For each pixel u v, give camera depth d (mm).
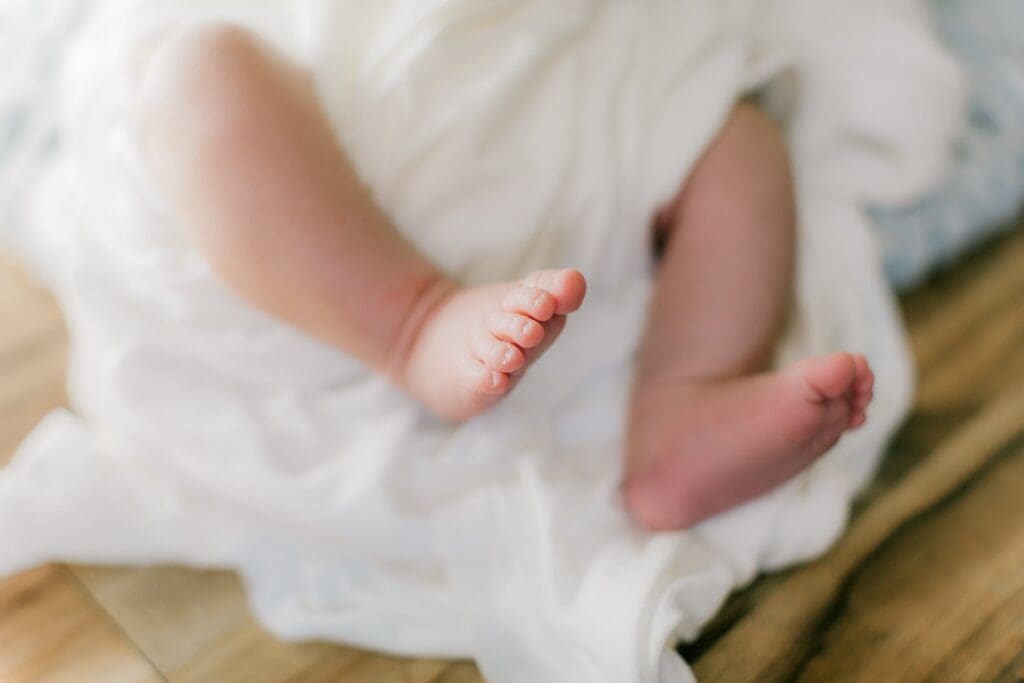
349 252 416
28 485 459
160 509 456
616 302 469
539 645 415
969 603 434
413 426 443
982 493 470
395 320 421
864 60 522
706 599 422
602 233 453
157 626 442
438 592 434
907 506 467
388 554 443
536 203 443
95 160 473
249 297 428
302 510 438
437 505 439
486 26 437
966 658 419
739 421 422
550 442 449
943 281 561
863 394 414
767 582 446
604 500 435
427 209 436
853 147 533
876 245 518
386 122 429
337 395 451
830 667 420
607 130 449
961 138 568
